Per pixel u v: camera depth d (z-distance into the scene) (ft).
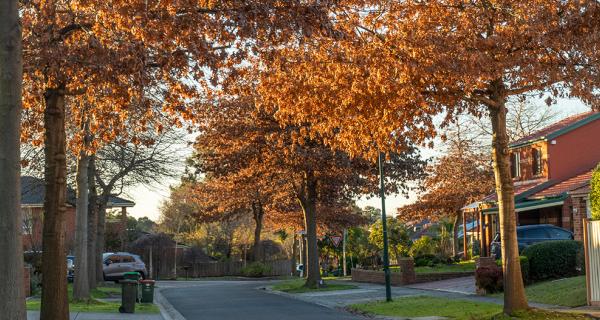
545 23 50.29
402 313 64.08
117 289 110.32
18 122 31.30
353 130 60.85
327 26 44.60
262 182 113.70
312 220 110.83
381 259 164.55
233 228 209.26
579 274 78.54
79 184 80.59
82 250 79.82
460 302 68.39
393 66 50.90
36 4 46.57
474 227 160.97
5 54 31.07
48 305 45.52
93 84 46.29
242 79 64.39
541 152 118.01
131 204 163.53
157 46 47.73
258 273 177.37
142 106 53.11
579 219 98.07
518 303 53.78
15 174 30.91
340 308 75.87
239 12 43.45
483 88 55.01
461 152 151.33
